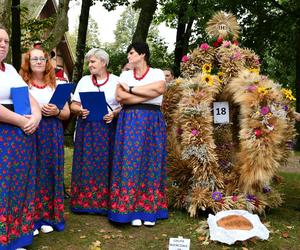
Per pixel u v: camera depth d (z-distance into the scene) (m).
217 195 4.45
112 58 15.48
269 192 4.84
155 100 4.27
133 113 4.20
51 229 4.00
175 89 4.93
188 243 3.55
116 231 4.11
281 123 4.30
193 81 4.50
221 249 3.75
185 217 4.57
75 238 3.88
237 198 4.47
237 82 4.46
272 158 4.29
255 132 4.26
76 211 4.55
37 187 3.90
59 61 20.48
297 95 15.25
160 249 3.72
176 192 4.83
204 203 4.45
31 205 3.47
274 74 18.00
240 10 14.96
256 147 4.26
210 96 4.48
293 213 4.87
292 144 4.72
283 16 15.02
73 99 4.57
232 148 4.88
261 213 4.64
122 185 4.16
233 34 4.89
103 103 4.34
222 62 4.69
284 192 6.08
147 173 4.27
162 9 16.28
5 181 3.20
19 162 3.29
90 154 4.46
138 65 4.25
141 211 4.27
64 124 4.55
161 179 4.41
